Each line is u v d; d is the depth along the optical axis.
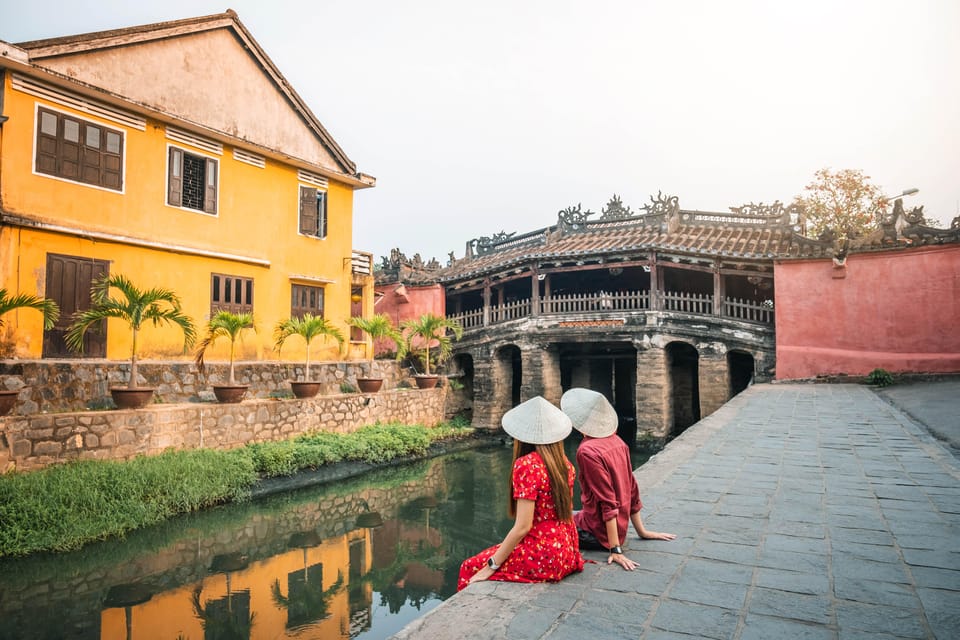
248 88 17.27
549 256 21.11
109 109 13.72
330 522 11.40
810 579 3.61
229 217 16.44
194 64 15.77
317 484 13.86
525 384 21.61
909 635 2.88
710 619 3.09
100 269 13.46
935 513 5.07
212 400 15.19
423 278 26.95
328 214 19.72
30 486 9.20
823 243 17.91
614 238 22.08
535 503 3.62
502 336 22.44
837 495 5.73
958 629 2.93
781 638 2.87
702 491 5.98
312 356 18.72
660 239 20.28
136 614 7.11
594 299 20.94
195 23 15.59
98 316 11.65
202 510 11.00
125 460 11.19
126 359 13.85
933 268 16.55
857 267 17.45
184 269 15.20
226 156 16.47
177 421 12.42
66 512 9.06
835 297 17.62
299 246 18.55
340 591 8.23
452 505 13.08
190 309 15.28
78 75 13.17
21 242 12.11
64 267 12.80
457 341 23.86
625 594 3.42
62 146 12.82
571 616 3.13
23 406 11.59
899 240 17.08
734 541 4.38
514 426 3.71
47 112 12.58
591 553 4.13
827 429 9.94
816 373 17.55
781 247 18.80
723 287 19.20
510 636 2.92
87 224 13.20
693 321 18.97
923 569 3.76
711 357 18.72
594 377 27.52
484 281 24.23
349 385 19.20
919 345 16.53
